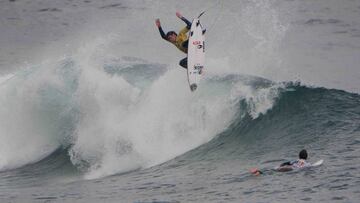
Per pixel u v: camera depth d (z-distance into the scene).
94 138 75.62
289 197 51.78
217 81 76.81
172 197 55.81
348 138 66.94
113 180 66.50
